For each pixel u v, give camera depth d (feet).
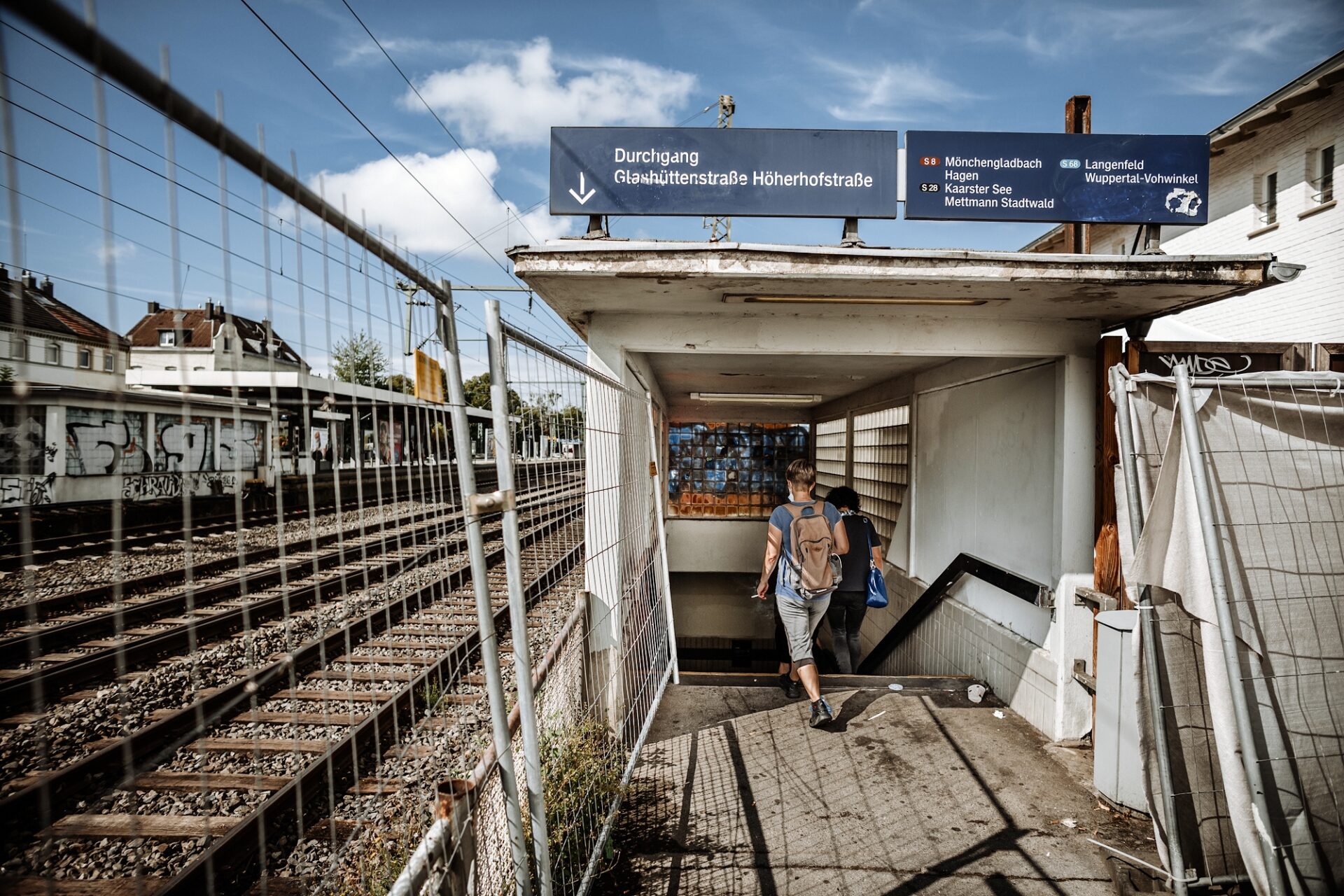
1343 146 33.22
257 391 22.97
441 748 13.20
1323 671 9.96
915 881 10.64
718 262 12.49
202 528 42.52
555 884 9.39
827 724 16.06
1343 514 10.17
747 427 38.29
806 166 14.40
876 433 29.55
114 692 17.39
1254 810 9.44
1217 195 40.42
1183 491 9.94
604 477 13.91
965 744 15.11
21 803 11.65
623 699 14.23
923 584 24.07
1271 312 36.63
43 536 37.29
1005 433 18.60
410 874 5.41
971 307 14.79
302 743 14.05
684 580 38.40
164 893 9.49
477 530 6.86
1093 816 12.34
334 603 25.00
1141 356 15.35
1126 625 12.41
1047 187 14.55
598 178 14.28
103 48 3.17
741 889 10.45
